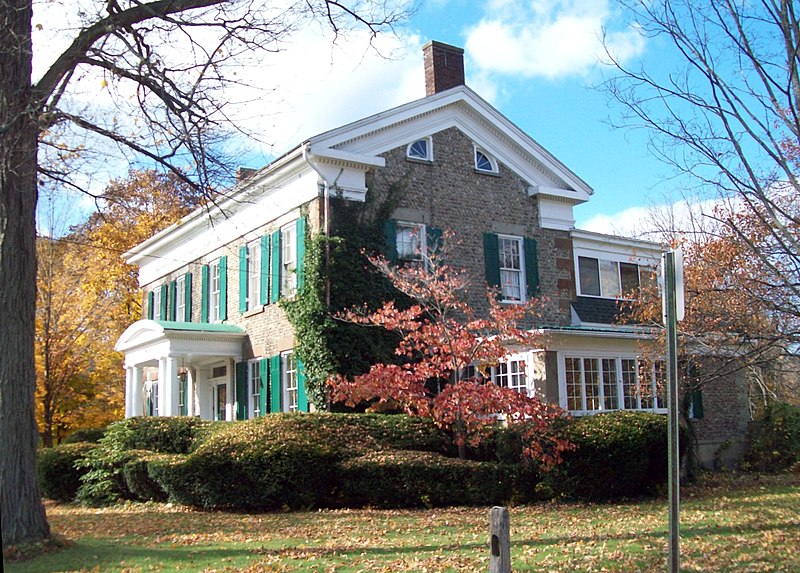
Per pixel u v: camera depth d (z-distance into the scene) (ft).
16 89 34.24
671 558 19.29
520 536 35.50
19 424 32.37
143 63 37.17
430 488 46.62
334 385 52.39
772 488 56.59
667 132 45.88
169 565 29.48
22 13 34.55
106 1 37.73
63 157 38.32
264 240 70.59
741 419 77.41
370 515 43.50
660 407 68.08
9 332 32.45
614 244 79.97
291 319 63.72
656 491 50.93
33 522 32.24
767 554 31.24
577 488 48.14
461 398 48.62
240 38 38.50
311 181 63.31
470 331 52.49
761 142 30.27
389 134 66.28
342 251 61.82
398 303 63.52
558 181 76.69
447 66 74.18
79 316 92.79
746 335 41.34
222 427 57.36
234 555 31.40
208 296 82.33
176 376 71.87
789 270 38.04
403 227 66.08
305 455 47.01
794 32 28.73
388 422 52.90
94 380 97.50
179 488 48.60
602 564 29.48
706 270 47.26
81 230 102.99
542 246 74.54
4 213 33.01
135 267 111.24
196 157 38.93
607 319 76.79
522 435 48.80
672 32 30.81
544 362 61.62
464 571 27.99
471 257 69.10
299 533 37.11
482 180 71.51
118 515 47.47
